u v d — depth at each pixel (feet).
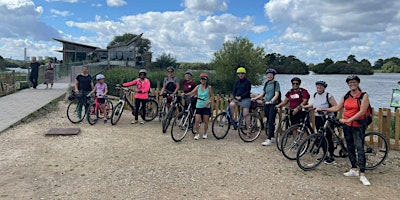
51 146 21.80
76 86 30.09
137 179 15.98
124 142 23.35
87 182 15.47
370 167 18.43
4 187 14.71
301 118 21.29
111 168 17.54
